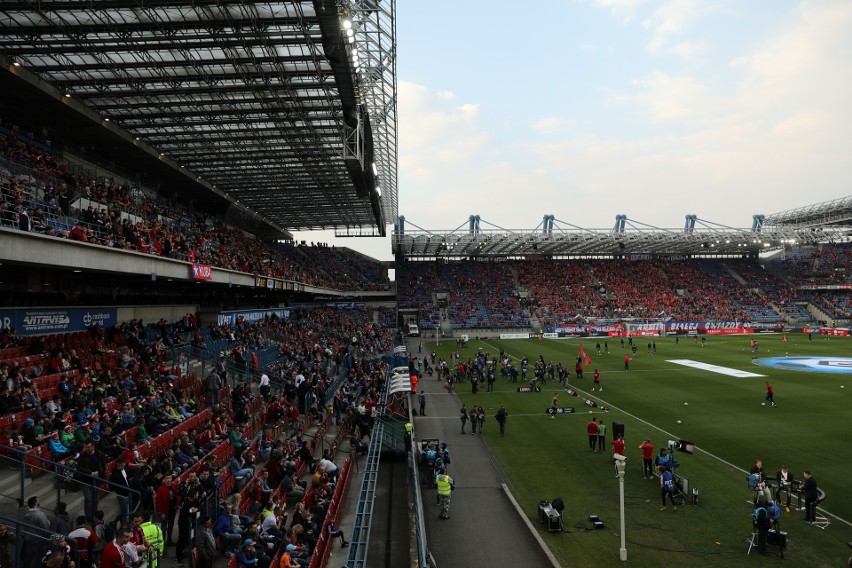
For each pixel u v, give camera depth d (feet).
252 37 100.42
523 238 307.37
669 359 200.75
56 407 59.16
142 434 60.75
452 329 314.14
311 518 52.21
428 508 68.28
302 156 172.45
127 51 103.24
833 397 127.75
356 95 119.55
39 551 33.88
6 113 119.96
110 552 32.40
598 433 89.61
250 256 181.27
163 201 174.50
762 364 184.24
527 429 104.68
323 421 94.58
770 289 364.99
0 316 80.07
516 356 216.95
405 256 381.81
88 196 101.65
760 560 53.11
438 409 124.88
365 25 105.60
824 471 76.69
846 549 54.95
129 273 95.14
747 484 72.84
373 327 268.41
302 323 198.90
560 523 60.44
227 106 133.18
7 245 65.00
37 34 96.12
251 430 77.87
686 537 58.29
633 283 367.86
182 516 43.50
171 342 105.70
